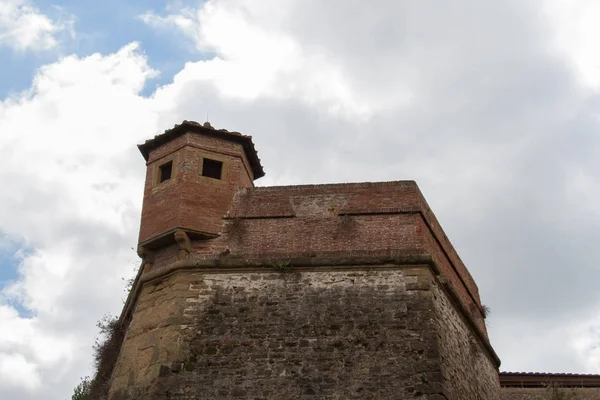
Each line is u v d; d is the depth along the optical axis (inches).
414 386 624.4
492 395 846.5
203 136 785.6
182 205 731.4
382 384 628.4
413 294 677.9
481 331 861.2
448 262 805.2
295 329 666.2
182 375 647.8
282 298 687.1
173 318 680.4
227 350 659.4
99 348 831.1
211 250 721.0
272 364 647.8
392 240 711.7
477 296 927.7
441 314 699.4
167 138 794.8
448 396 634.8
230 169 775.7
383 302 676.1
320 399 625.3
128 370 682.8
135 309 743.1
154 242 733.3
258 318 676.1
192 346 663.8
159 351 666.2
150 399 637.9
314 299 684.1
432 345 645.9
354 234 720.3
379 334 657.0
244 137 795.4
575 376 953.5
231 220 740.0
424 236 721.0
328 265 700.0
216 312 682.2
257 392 634.2
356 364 641.6
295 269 702.5
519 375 948.6
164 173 788.6
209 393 636.7
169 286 709.3
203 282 701.3
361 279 692.1
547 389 915.4
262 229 732.0
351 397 623.8
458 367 711.1
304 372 641.0
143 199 776.3
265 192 760.3
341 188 755.4
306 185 762.2
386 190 748.0
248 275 703.7
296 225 732.0
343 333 660.1
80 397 953.5
